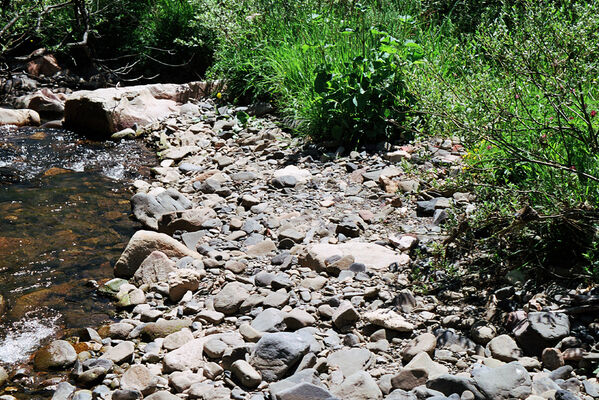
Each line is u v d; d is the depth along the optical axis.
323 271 4.27
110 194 5.90
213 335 3.59
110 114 7.59
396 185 5.40
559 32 4.07
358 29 6.89
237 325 3.77
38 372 3.42
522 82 4.75
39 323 3.90
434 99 4.62
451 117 4.20
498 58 4.51
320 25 7.79
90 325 3.90
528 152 4.06
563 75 4.04
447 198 5.02
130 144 7.38
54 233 5.07
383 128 6.23
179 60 10.12
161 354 3.54
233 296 3.97
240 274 4.36
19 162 6.62
